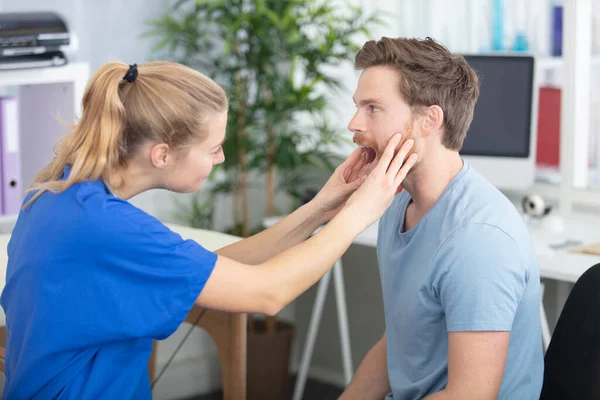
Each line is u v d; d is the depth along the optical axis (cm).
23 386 143
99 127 140
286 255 148
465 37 341
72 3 307
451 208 155
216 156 150
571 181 308
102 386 144
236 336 208
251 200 363
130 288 138
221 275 143
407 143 154
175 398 346
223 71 327
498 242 147
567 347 167
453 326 147
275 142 333
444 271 150
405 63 155
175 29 323
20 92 289
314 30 351
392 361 171
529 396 156
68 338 139
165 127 140
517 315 153
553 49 331
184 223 344
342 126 362
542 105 326
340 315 304
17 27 253
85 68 268
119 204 140
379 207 154
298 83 359
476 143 303
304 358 319
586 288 167
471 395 145
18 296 141
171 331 143
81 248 136
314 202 176
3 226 286
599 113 326
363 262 346
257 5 317
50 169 146
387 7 349
